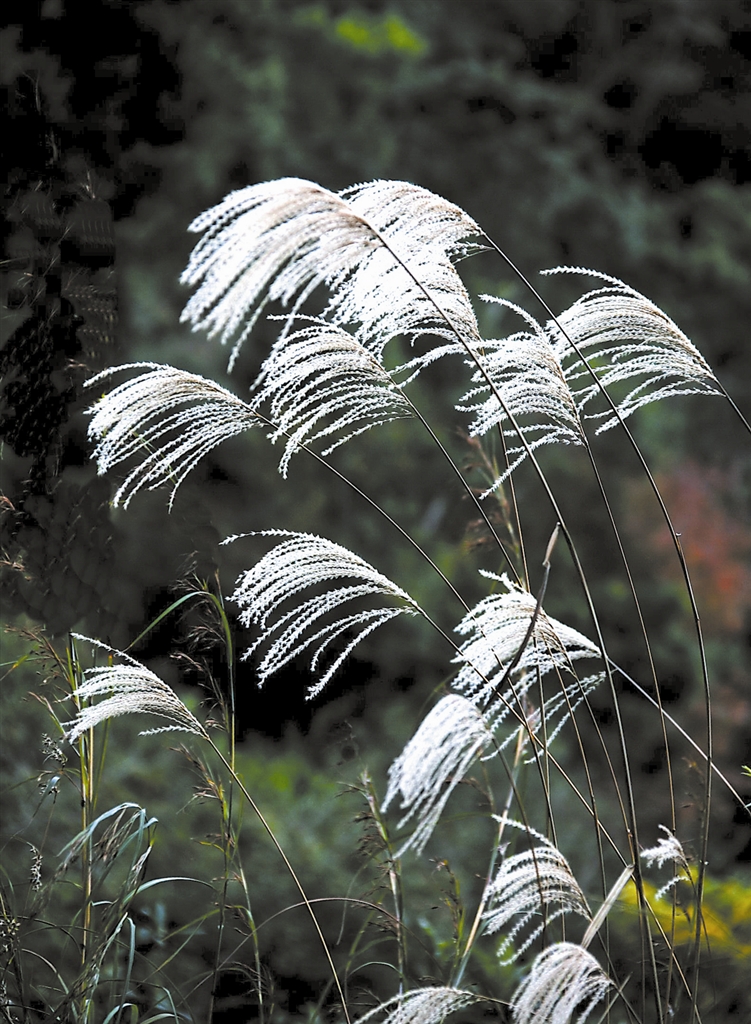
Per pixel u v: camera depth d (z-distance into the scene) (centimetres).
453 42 1698
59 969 370
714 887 489
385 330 294
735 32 1941
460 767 256
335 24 1491
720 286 1755
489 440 425
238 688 886
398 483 1202
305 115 1434
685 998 350
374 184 277
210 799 346
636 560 1242
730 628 1212
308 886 567
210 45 1315
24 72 404
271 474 1152
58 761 350
